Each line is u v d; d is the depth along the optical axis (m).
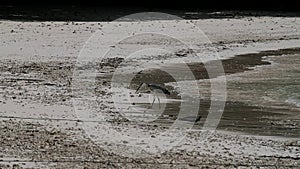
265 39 62.47
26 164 21.95
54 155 23.31
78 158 23.03
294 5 85.19
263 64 49.84
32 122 29.20
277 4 85.50
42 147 24.41
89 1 81.69
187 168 22.25
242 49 56.84
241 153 25.02
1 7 76.88
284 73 45.84
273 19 73.81
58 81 41.06
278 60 51.81
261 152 25.33
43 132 27.16
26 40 56.62
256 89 39.81
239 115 32.56
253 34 64.81
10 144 24.64
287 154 25.16
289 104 35.56
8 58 49.88
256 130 29.31
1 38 57.25
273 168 22.94
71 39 57.81
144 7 82.75
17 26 63.09
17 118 29.97
